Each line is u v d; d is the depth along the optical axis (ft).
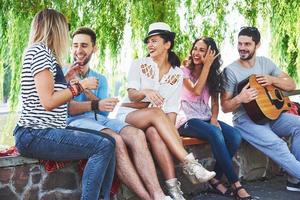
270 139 15.98
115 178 13.50
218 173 15.70
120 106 14.88
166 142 13.61
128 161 12.89
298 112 18.29
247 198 14.93
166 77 14.97
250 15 23.31
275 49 24.20
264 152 16.20
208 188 16.01
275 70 17.30
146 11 20.98
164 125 13.60
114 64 20.93
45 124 12.05
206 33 22.27
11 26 19.43
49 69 11.69
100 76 14.90
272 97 16.65
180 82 15.07
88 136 12.00
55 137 11.94
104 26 20.66
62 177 13.39
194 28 22.00
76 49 14.33
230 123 17.54
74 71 13.01
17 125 12.32
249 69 16.78
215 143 15.11
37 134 11.99
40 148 12.07
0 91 20.01
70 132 12.03
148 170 13.01
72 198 13.55
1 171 12.67
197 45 15.81
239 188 15.05
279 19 23.85
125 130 13.34
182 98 16.05
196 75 16.19
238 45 16.65
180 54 21.56
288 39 24.39
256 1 23.38
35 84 11.69
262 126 16.33
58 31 12.17
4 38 19.56
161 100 14.07
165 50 14.98
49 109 11.64
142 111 13.87
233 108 16.07
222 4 22.53
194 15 22.06
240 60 16.79
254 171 17.39
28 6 19.34
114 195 14.05
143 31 21.01
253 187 16.69
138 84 14.76
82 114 14.17
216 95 16.19
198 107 16.03
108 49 20.86
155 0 21.13
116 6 20.75
